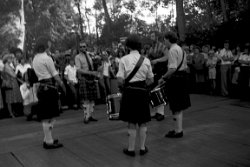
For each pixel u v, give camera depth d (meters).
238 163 3.68
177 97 4.63
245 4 13.77
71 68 7.50
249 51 7.91
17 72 7.04
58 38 28.20
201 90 8.62
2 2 12.38
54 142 4.68
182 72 4.69
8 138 5.27
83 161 3.98
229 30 11.51
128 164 3.80
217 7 15.98
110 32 23.69
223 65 8.04
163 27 26.02
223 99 7.60
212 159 3.83
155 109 5.92
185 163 3.75
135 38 4.05
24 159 4.17
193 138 4.69
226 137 4.68
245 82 7.62
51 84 4.46
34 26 25.45
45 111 4.43
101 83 7.96
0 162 4.11
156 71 5.86
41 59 4.41
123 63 4.03
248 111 6.30
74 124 5.96
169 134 4.79
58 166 3.87
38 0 25.64
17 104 7.43
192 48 9.27
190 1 21.55
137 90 3.99
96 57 7.95
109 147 4.48
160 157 3.99
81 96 5.96
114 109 5.38
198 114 6.18
